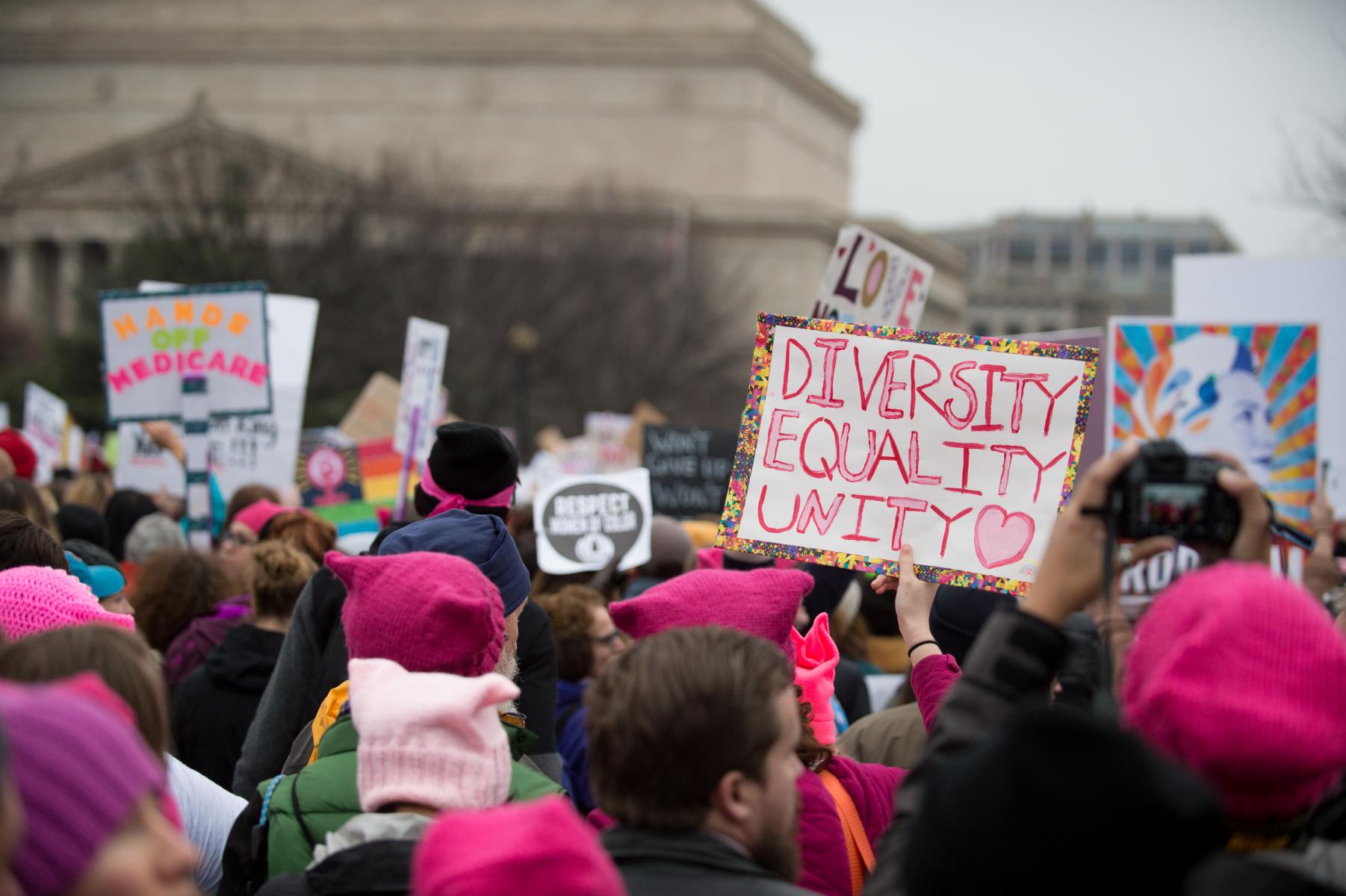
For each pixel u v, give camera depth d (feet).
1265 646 6.65
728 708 7.57
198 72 239.50
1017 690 7.49
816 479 11.44
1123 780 5.70
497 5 241.35
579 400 160.97
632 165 234.17
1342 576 15.46
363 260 140.15
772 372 11.63
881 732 13.17
